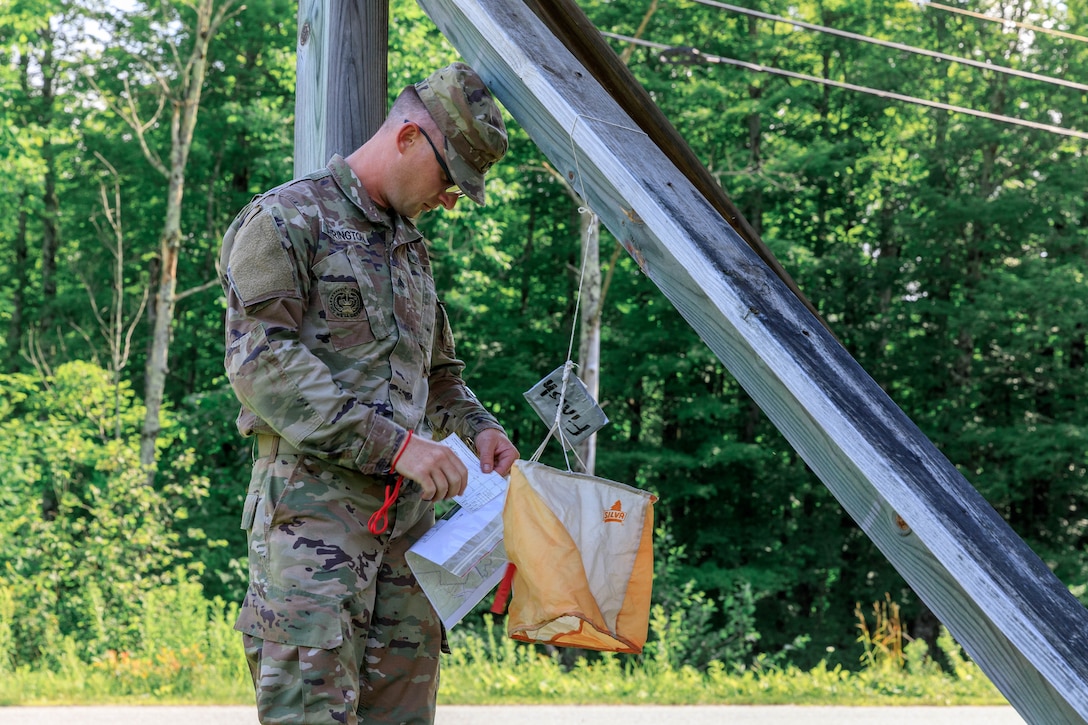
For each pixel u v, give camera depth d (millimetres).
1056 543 18609
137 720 6844
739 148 19453
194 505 17250
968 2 18781
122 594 10109
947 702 8000
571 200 18562
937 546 1162
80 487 15164
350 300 1860
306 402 1748
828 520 19297
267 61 18484
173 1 17328
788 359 1313
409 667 1961
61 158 18781
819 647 18250
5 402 14781
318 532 1811
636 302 19422
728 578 17578
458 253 15758
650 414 20312
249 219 1820
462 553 1910
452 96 1899
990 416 19359
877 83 18984
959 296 19375
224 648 9070
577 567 1725
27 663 9422
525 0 2086
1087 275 17609
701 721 7117
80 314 20500
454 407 2230
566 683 8250
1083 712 1046
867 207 21109
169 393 21047
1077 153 18688
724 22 18734
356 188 1919
